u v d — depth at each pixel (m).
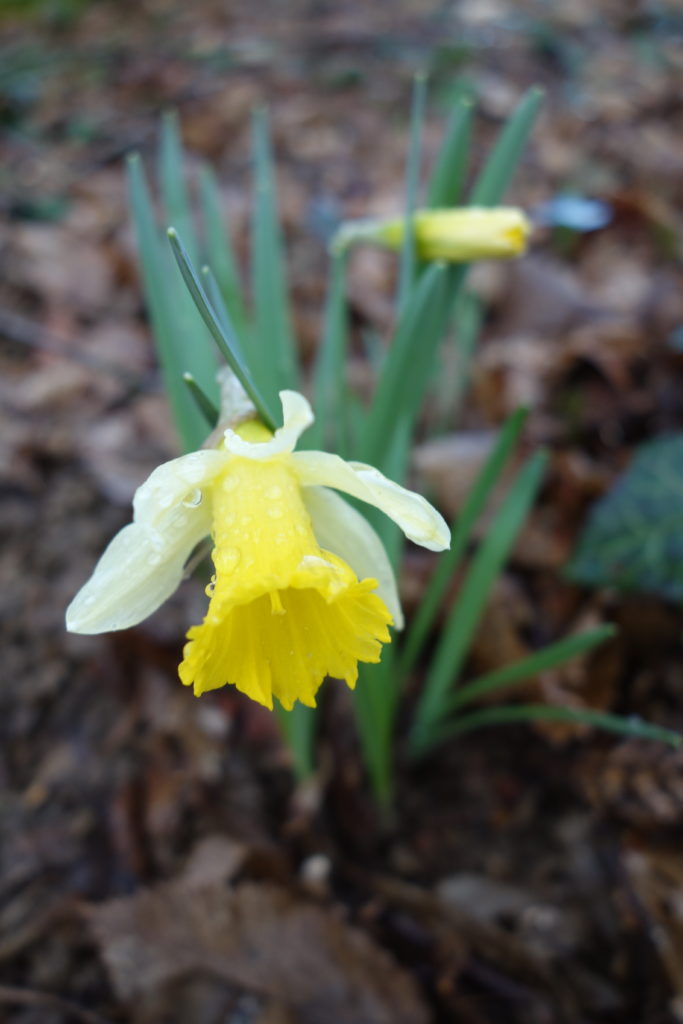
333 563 0.13
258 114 0.22
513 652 0.25
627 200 0.42
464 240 0.19
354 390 0.33
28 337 0.34
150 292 0.19
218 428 0.13
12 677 0.24
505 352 0.35
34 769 0.22
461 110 0.20
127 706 0.24
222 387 0.14
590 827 0.22
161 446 0.31
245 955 0.19
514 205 0.45
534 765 0.24
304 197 0.44
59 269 0.37
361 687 0.19
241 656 0.13
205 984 0.19
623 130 0.52
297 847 0.22
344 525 0.14
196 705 0.24
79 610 0.12
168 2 0.70
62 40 0.64
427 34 0.62
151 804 0.22
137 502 0.12
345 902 0.21
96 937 0.19
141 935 0.19
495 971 0.20
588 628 0.25
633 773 0.23
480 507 0.20
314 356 0.35
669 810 0.22
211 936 0.20
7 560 0.26
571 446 0.31
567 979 0.20
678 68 0.62
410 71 0.56
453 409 0.32
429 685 0.22
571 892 0.21
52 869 0.21
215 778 0.23
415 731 0.23
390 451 0.21
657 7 0.72
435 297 0.17
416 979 0.20
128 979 0.19
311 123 0.50
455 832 0.23
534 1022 0.19
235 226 0.41
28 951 0.20
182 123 0.51
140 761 0.23
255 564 0.12
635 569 0.25
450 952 0.20
